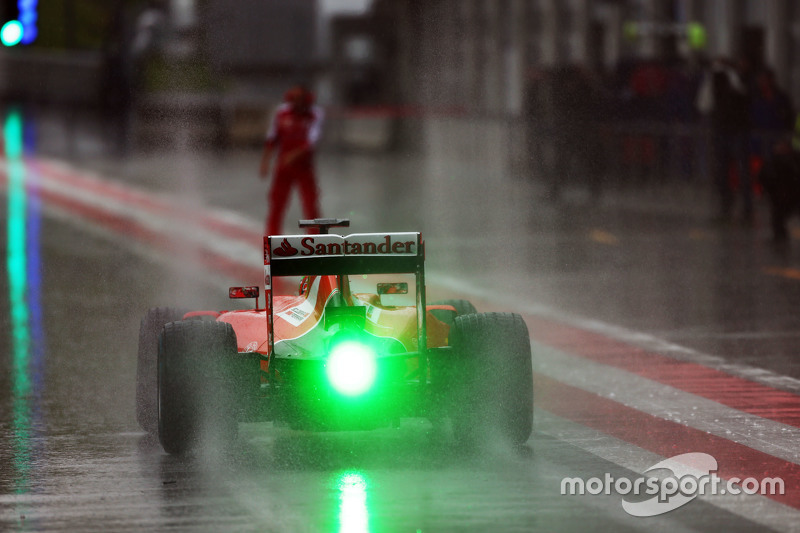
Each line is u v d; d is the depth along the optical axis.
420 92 175.88
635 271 63.53
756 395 36.81
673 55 112.69
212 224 82.69
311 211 72.94
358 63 176.00
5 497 26.67
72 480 27.92
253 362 28.64
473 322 29.16
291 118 72.25
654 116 106.81
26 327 48.56
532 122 114.56
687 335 46.75
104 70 177.00
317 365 27.84
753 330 47.66
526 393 29.09
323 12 175.50
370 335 29.05
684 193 103.75
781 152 75.69
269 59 172.50
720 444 30.97
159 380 28.62
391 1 175.00
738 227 83.00
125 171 120.88
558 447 30.53
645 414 34.41
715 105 86.25
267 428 32.62
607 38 133.38
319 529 24.23
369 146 161.25
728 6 114.12
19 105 196.38
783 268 64.44
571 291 57.12
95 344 45.16
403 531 24.08
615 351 43.81
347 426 28.45
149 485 27.39
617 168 108.44
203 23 172.88
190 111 167.38
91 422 33.75
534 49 149.25
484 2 162.00
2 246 72.00
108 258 67.38
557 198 101.00
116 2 177.75
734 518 24.91
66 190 103.06
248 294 30.56
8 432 32.69
